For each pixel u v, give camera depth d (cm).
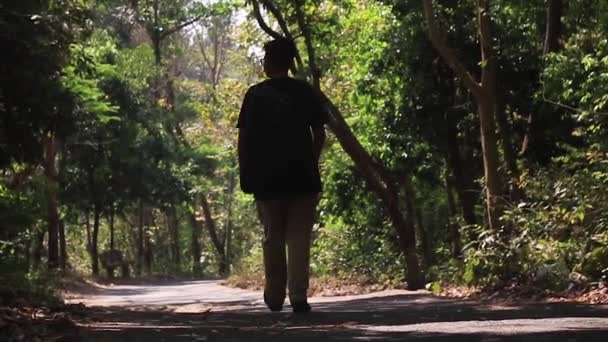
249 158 686
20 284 1102
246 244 5666
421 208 2309
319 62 1997
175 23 4125
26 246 1483
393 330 532
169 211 5406
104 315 866
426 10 1400
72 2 1408
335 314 707
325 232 2470
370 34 1925
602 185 1173
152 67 3812
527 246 1173
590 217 1148
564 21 1538
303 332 534
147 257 5562
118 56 3634
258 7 1648
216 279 5044
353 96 2042
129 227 6078
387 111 1944
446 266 1653
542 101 1590
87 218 5022
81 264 5797
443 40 1398
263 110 678
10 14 1182
